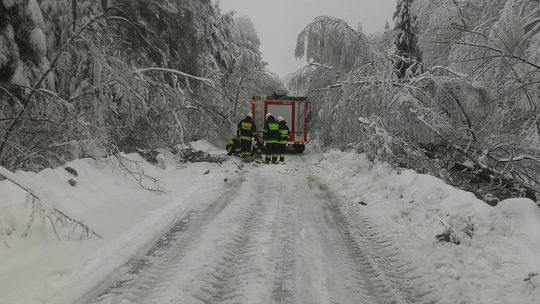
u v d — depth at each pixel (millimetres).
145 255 5340
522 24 11406
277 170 13141
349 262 5309
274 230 6586
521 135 11312
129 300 4133
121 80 10656
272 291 4445
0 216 5426
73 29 10695
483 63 11500
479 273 4750
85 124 8086
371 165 11164
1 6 7996
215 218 7129
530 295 4191
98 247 5375
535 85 10852
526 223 5590
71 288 4258
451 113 13219
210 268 4973
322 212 7820
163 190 9102
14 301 3877
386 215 7402
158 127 12688
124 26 14297
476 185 10469
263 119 19938
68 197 6930
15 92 8375
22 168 8141
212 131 17688
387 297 4371
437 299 4293
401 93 12352
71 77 10234
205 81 12320
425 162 10633
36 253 5012
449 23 14102
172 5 15695
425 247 5699
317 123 19516
